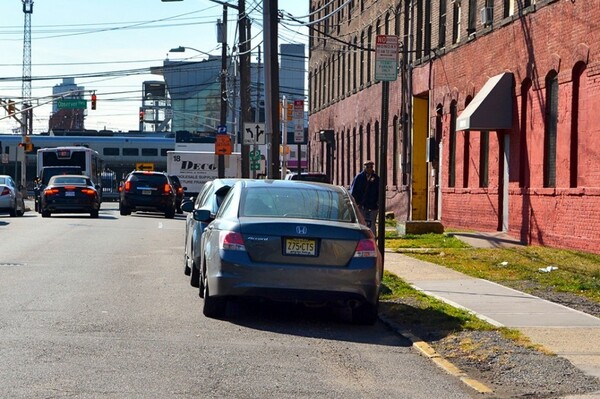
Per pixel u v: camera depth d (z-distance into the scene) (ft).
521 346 38.70
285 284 42.78
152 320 44.04
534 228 86.38
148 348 37.09
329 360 36.42
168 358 35.29
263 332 42.37
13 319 42.75
